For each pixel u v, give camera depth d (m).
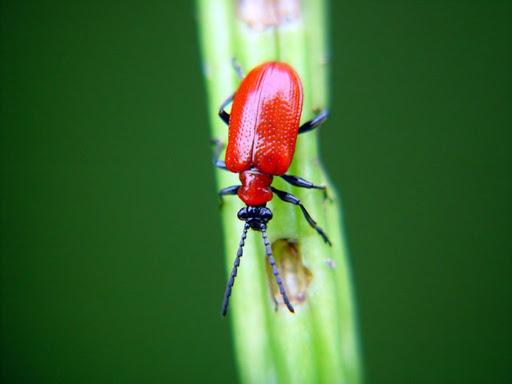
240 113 0.05
